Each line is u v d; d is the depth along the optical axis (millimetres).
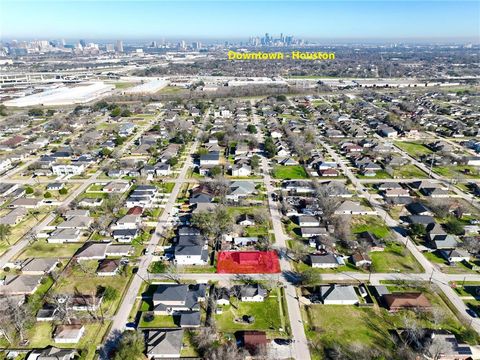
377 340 67812
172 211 115312
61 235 100125
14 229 106188
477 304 76688
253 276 85438
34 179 141500
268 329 70188
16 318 69250
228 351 62625
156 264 89812
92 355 64500
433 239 97688
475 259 91750
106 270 85750
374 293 80062
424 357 64188
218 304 76375
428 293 79875
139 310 75000
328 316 73562
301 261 91188
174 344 64938
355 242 96562
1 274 86625
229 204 119250
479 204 120000
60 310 72438
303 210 114188
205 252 92688
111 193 126625
